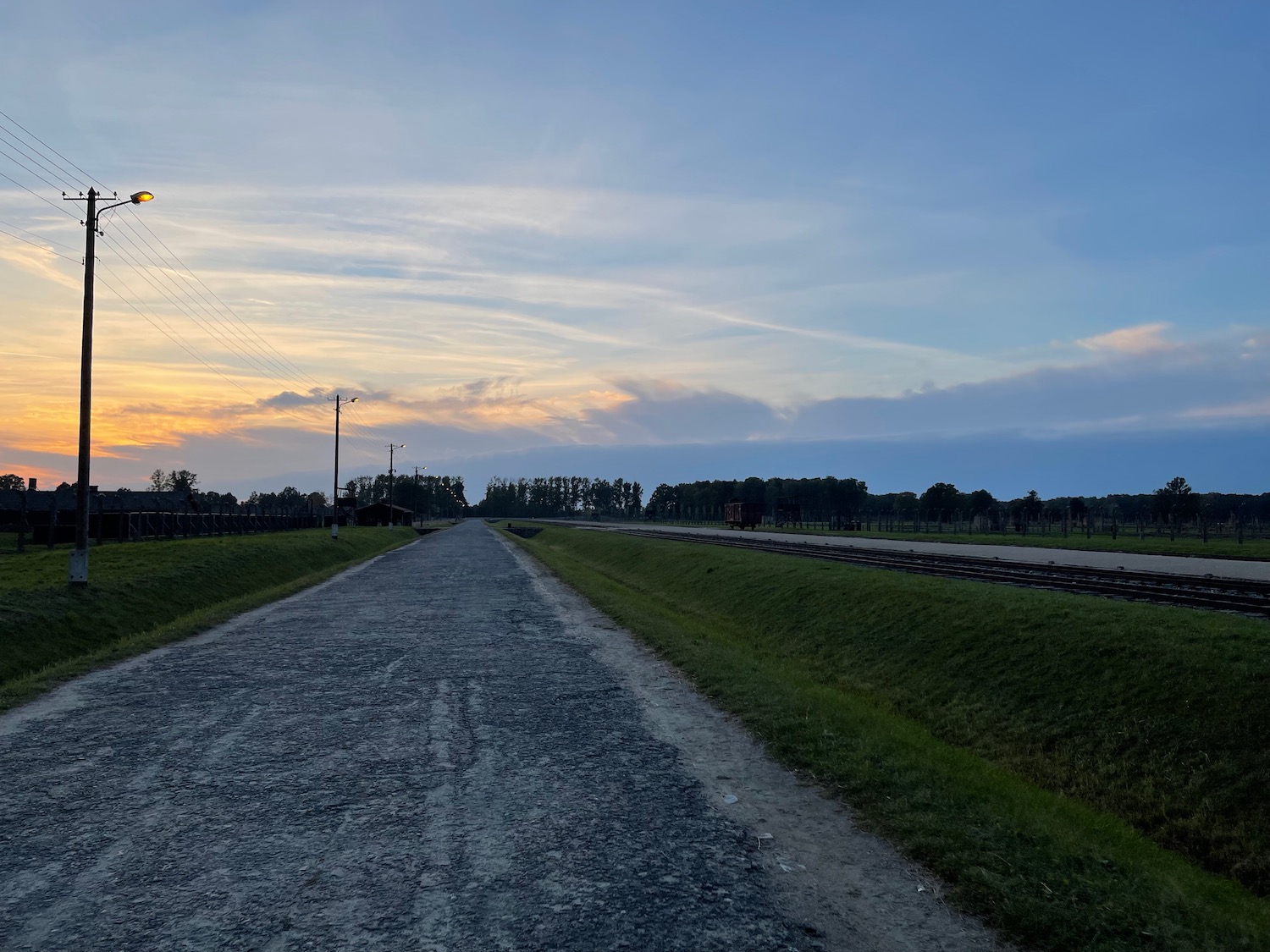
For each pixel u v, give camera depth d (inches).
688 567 1191.6
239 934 161.3
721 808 237.5
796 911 174.7
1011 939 163.6
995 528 2524.6
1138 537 2059.5
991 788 256.7
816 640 641.6
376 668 457.1
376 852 203.2
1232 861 268.8
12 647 509.7
